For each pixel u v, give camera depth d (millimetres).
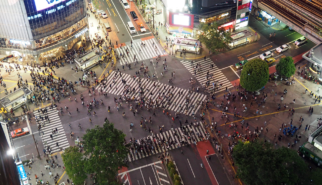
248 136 109812
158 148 107750
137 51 142750
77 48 146375
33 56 137500
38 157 107250
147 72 133000
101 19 159125
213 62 135875
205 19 140125
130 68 135375
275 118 114438
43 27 132625
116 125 115062
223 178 99875
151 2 167625
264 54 134875
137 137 111312
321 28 124250
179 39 139375
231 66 133750
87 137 95375
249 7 146125
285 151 88438
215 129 112125
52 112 120312
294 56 136000
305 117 114062
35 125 116625
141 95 124188
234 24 146500
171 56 139500
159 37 148875
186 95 123562
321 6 124812
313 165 100875
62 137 112938
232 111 117062
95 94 125812
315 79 124938
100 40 148000
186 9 140625
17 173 84312
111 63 137250
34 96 123500
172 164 100750
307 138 108125
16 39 133875
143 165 103688
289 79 126312
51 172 102812
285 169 86562
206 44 135125
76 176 94000
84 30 145500
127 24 156125
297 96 120688
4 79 132375
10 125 116688
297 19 134250
